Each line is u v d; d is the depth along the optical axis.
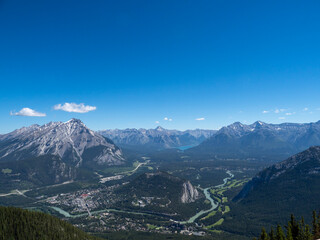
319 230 171.50
